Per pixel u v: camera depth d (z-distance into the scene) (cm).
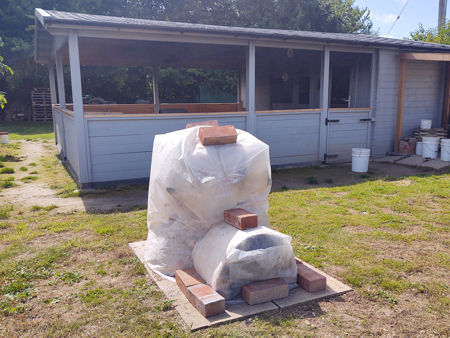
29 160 1036
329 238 449
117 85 2202
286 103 1310
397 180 769
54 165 967
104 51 1004
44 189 718
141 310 300
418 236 451
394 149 1069
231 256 297
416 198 623
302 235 459
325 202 615
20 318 293
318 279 322
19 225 504
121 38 702
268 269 312
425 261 384
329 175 836
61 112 990
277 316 289
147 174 766
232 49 992
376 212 552
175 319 287
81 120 693
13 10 1939
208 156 336
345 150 997
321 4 2359
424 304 308
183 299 313
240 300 307
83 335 271
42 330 278
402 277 352
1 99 1115
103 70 1984
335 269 369
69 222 516
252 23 2262
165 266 356
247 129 852
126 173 747
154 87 1279
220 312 288
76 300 316
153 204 372
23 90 2142
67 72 1953
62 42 783
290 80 1285
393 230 478
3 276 360
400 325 279
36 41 1003
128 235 465
